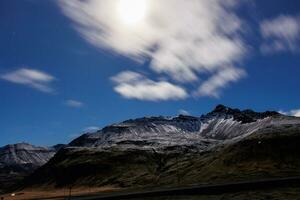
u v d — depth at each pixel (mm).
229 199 142375
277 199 135375
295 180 166375
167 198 153875
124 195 162250
